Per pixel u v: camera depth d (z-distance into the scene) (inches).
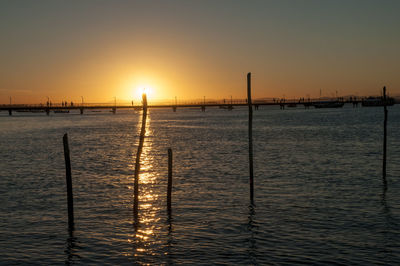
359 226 625.9
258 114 7057.1
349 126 3176.7
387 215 682.2
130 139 2431.1
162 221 664.4
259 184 951.6
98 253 534.6
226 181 995.9
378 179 991.6
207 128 3440.0
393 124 3309.5
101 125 4190.5
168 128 3563.0
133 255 527.2
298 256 513.7
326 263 491.8
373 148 1653.5
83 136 2682.1
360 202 770.2
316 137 2271.2
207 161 1374.3
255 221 656.4
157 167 1251.2
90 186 949.2
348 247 540.7
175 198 820.6
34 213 717.3
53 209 743.1
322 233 596.1
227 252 530.0
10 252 539.2
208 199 807.1
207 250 538.0
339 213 697.6
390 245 546.0
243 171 1143.6
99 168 1242.0
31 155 1604.3
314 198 804.6
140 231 616.7
